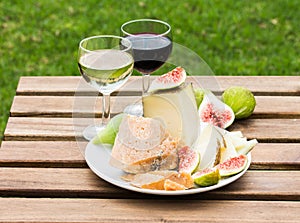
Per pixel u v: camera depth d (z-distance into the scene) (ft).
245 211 3.61
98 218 3.56
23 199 3.70
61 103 4.69
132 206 3.64
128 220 3.54
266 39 9.07
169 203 3.67
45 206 3.65
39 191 3.77
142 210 3.61
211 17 9.59
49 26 9.37
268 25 9.43
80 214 3.59
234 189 3.77
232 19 9.57
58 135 4.29
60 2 10.03
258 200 3.75
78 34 9.13
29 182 3.83
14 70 8.25
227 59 8.54
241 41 8.99
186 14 9.70
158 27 4.34
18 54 8.66
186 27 9.29
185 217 3.57
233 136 4.07
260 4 10.00
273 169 4.03
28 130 4.35
